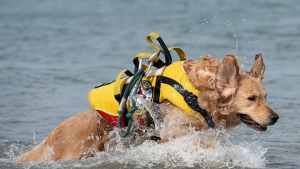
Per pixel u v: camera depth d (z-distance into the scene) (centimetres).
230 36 2525
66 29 2986
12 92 1451
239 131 1055
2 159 905
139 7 4191
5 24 3228
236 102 772
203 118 793
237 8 3684
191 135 809
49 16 3706
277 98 1345
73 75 1700
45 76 1688
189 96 783
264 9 3591
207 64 797
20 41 2530
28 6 4547
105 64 1895
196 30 2772
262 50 2116
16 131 1083
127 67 1827
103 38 2606
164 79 807
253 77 793
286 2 3966
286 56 1989
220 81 769
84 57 2066
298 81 1553
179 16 3419
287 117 1148
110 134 865
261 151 888
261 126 765
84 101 1345
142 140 881
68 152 873
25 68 1828
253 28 2752
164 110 809
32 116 1200
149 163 834
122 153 873
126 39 2548
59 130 891
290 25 2827
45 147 892
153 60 854
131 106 819
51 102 1337
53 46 2372
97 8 4259
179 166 816
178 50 890
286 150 908
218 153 826
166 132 809
